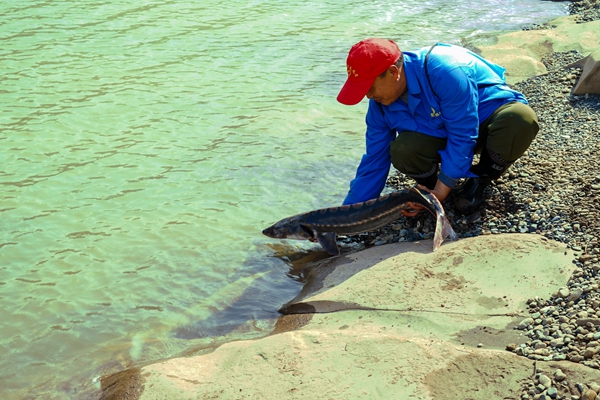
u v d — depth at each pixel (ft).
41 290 16.65
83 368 13.98
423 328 13.52
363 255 17.06
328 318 14.66
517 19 42.16
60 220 19.83
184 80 31.58
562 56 32.45
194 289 16.78
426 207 16.49
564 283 14.17
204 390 12.26
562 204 17.42
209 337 14.88
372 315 14.30
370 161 18.17
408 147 16.99
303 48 36.52
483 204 18.33
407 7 45.85
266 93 30.14
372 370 12.13
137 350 14.49
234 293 16.58
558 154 20.63
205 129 26.32
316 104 28.94
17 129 25.98
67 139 25.26
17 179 22.17
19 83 30.78
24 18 41.37
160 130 26.14
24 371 13.93
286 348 13.05
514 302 13.88
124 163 23.45
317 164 23.49
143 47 36.42
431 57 16.24
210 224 19.70
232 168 23.20
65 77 31.65
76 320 15.57
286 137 25.67
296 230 17.85
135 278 17.17
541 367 11.60
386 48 15.64
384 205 17.08
